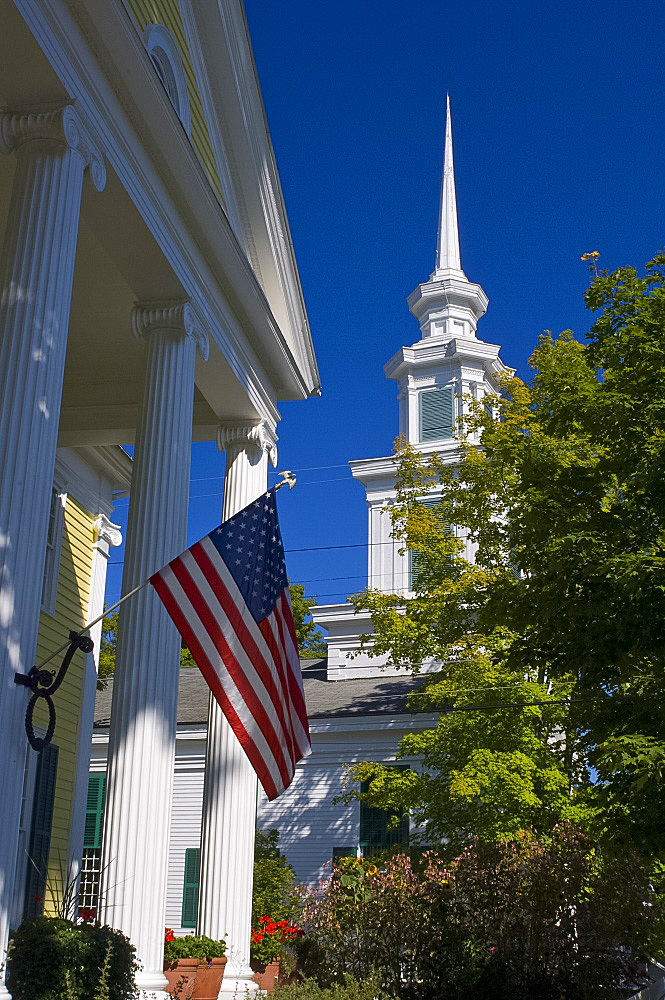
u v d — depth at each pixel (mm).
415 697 24062
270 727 10930
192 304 14031
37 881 17750
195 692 34438
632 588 12898
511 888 15953
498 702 21906
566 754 22297
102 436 17844
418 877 16969
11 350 9531
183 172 12891
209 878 15258
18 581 8938
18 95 10398
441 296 42969
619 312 15578
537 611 15234
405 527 24703
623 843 13805
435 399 40812
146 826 11977
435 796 22641
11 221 10094
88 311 15711
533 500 15195
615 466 14633
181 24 14664
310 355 19422
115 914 11594
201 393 17000
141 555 12773
